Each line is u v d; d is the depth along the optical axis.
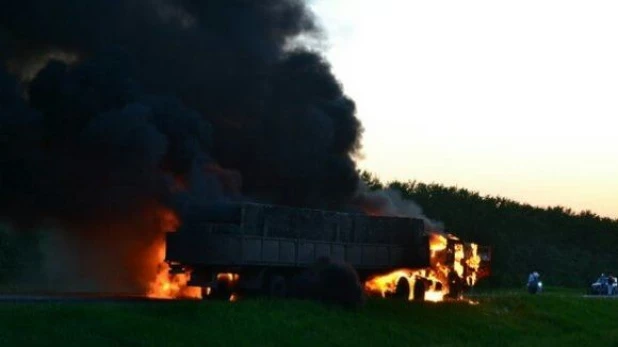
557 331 50.81
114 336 29.20
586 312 56.75
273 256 41.97
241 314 34.84
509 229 116.81
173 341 30.36
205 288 41.69
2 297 36.91
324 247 44.72
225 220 40.94
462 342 42.09
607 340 50.47
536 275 75.81
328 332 36.56
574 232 126.62
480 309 48.94
